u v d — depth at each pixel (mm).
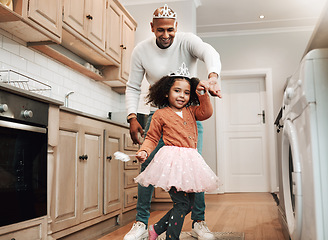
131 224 2965
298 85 1305
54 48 2973
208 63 1778
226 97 6012
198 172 1542
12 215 1639
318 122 1188
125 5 4660
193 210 2098
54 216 2004
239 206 3953
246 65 5820
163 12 1840
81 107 3445
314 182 1171
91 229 2512
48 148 1976
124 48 3805
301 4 4875
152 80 2064
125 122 3912
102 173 2662
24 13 2146
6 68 2373
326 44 1444
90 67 3484
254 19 5387
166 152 1586
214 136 5852
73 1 2734
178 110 1704
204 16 5250
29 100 1814
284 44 5754
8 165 1634
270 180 5688
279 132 2518
